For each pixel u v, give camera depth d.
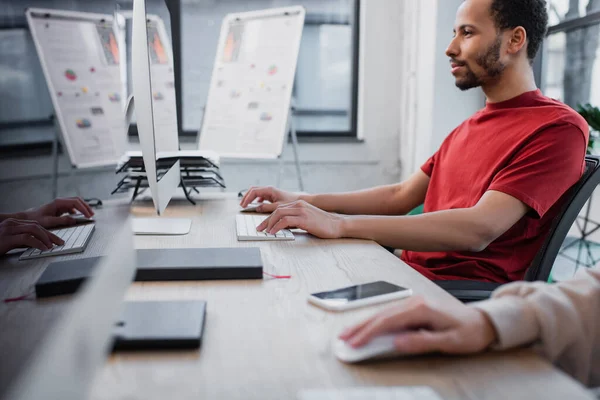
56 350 0.27
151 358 0.51
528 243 1.18
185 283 0.76
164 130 1.12
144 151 0.89
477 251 1.15
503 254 1.19
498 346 0.52
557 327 0.53
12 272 0.83
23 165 1.50
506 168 1.15
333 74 3.41
